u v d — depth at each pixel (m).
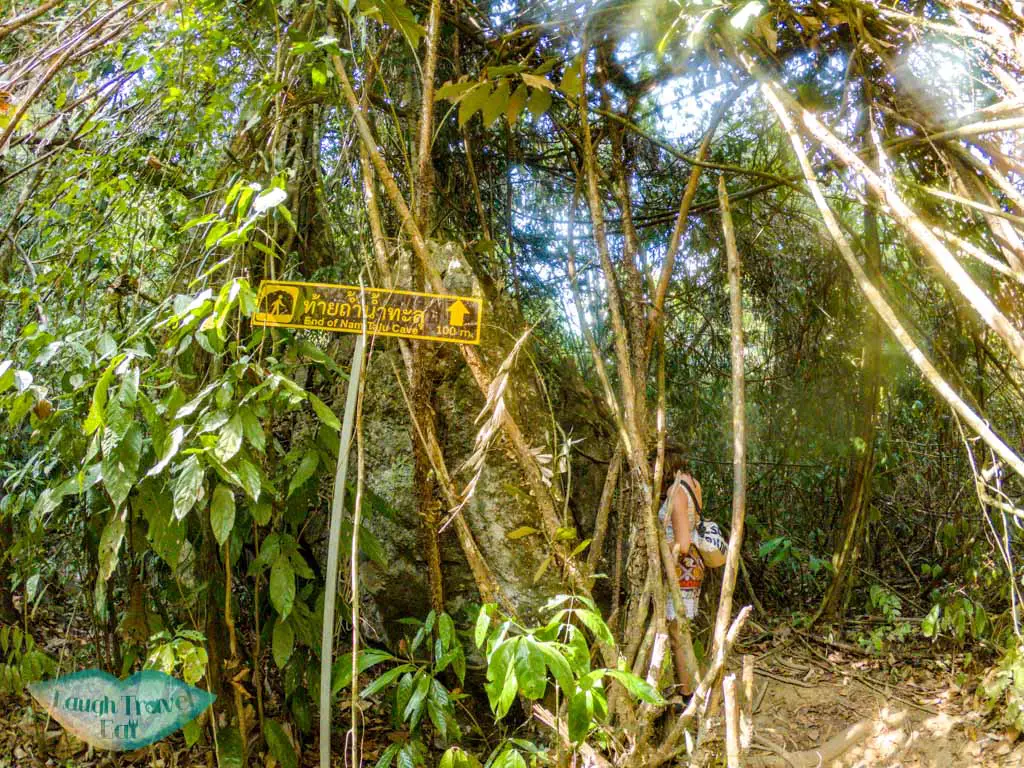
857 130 3.53
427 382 2.80
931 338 4.33
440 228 3.96
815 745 3.60
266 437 2.69
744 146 4.86
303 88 3.22
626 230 3.28
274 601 2.56
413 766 2.51
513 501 3.10
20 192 3.77
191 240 3.00
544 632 2.19
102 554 2.45
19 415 2.53
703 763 2.34
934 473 5.28
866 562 5.39
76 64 3.33
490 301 3.47
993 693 3.50
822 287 5.16
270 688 3.25
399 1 2.59
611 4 3.28
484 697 3.12
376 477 3.31
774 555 5.09
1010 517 4.21
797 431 5.48
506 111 2.91
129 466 2.38
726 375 5.68
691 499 3.55
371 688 2.46
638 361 2.95
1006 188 2.84
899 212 2.13
